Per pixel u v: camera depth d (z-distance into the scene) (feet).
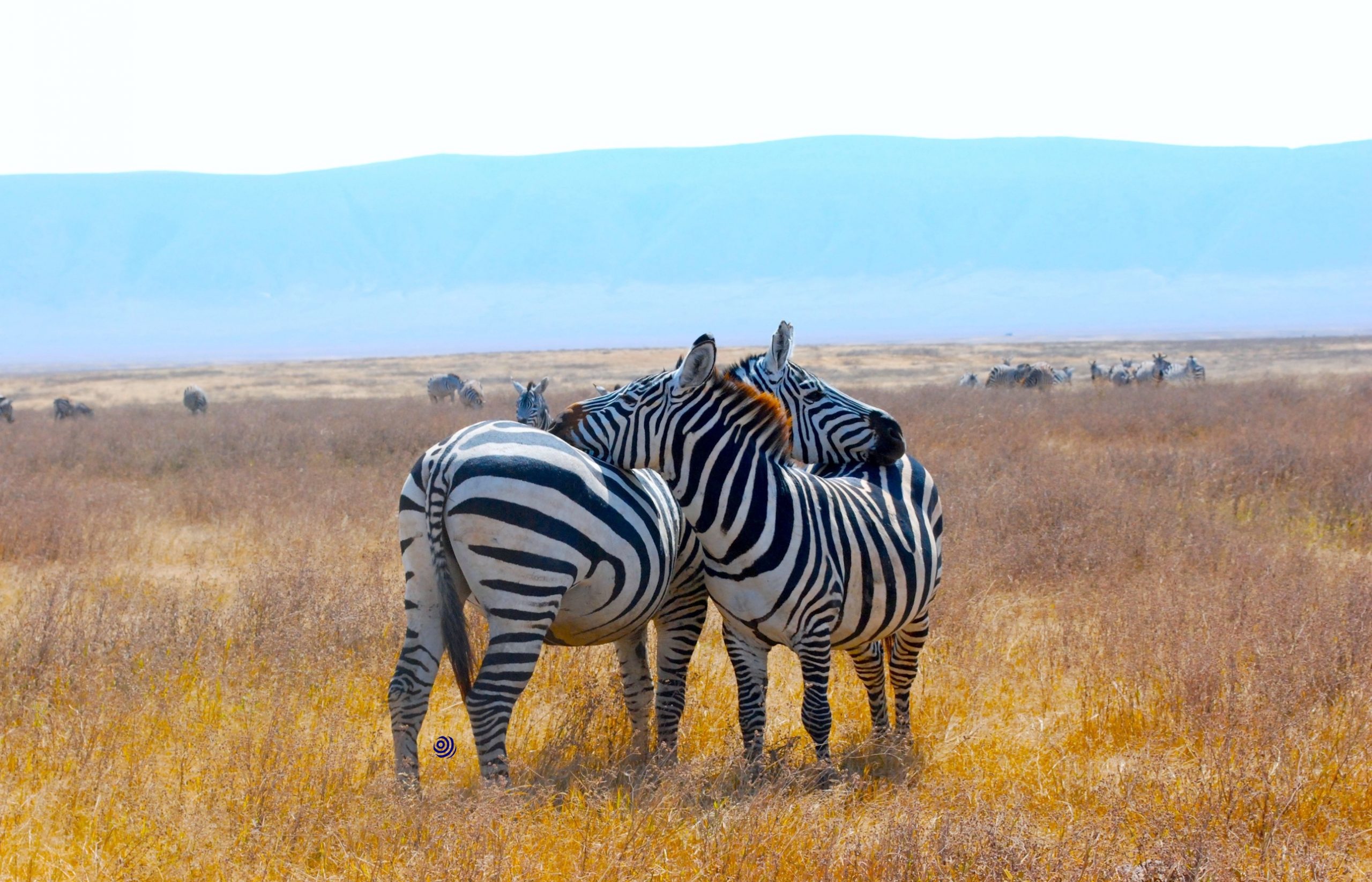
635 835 31.35
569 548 33.30
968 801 34.37
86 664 44.91
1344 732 39.60
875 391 225.35
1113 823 32.50
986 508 78.23
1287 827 32.55
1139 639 48.14
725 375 36.11
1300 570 62.54
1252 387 208.85
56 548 72.59
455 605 33.06
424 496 34.71
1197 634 48.03
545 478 33.04
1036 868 29.30
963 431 135.33
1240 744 36.96
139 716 40.34
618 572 34.71
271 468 114.93
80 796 33.55
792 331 42.45
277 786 33.35
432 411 201.77
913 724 43.83
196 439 143.95
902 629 42.06
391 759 37.76
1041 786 36.81
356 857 29.94
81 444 143.74
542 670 47.39
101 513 82.38
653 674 47.91
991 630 54.24
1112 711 42.86
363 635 50.60
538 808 33.83
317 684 44.73
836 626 37.70
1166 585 58.18
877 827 32.83
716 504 35.50
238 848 30.40
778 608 35.88
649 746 40.34
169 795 33.99
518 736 41.50
